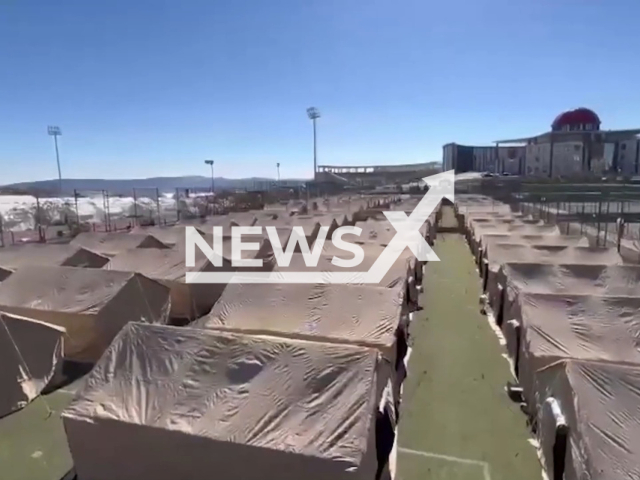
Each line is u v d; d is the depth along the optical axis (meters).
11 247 23.44
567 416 8.16
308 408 7.66
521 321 12.39
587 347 10.98
